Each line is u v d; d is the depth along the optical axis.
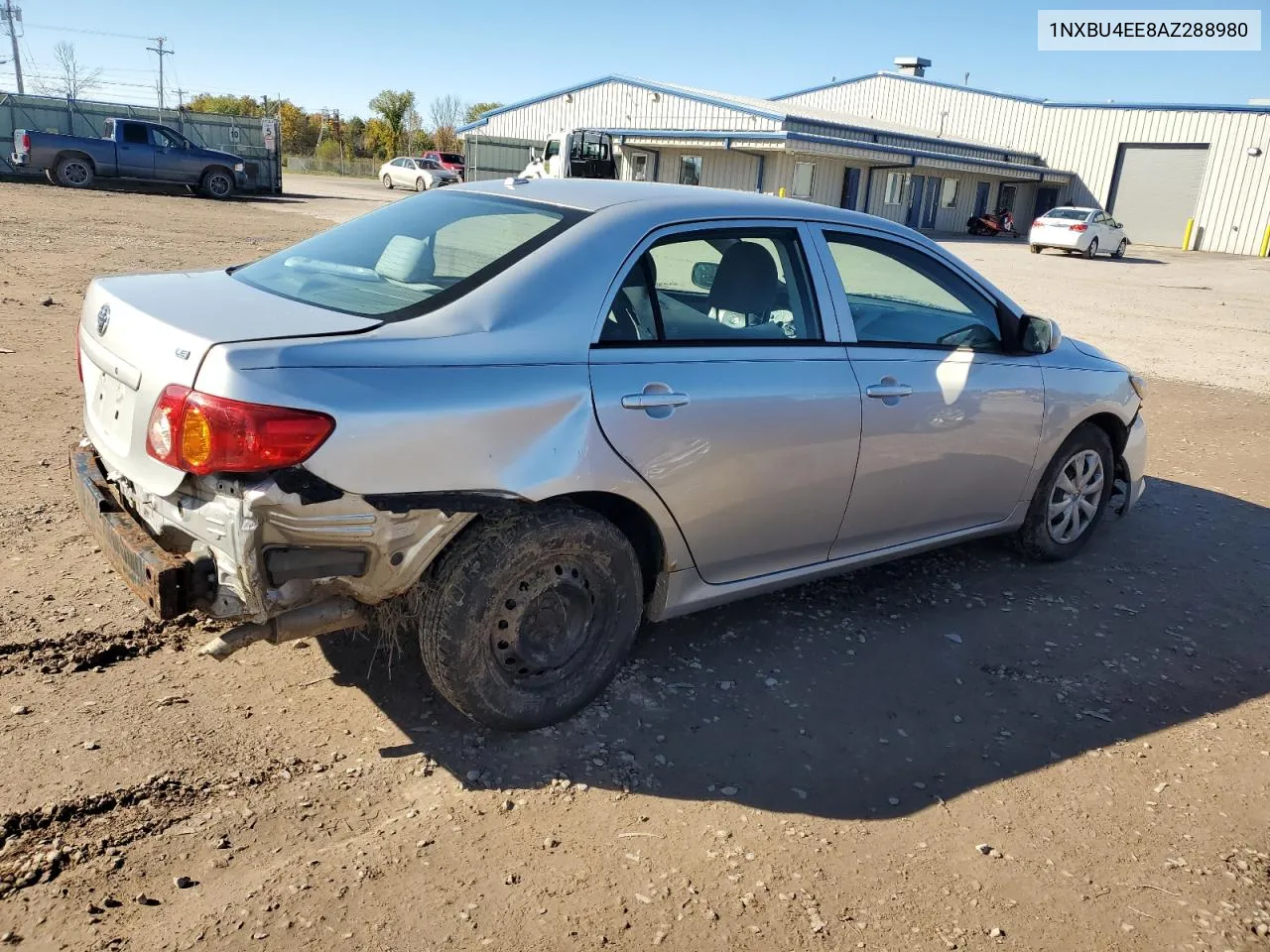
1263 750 3.49
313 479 2.56
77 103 29.14
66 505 4.79
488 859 2.66
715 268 3.46
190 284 3.30
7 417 6.06
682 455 3.23
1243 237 38.44
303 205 27.61
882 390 3.79
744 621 4.16
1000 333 4.41
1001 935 2.53
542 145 40.47
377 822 2.77
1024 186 44.91
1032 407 4.45
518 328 2.95
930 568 4.90
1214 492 6.64
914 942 2.48
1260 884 2.79
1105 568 5.09
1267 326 16.44
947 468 4.15
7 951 2.23
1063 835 2.95
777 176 33.44
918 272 4.11
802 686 3.68
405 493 2.69
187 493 2.64
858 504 3.87
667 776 3.07
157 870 2.52
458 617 2.89
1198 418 8.95
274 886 2.50
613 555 3.17
